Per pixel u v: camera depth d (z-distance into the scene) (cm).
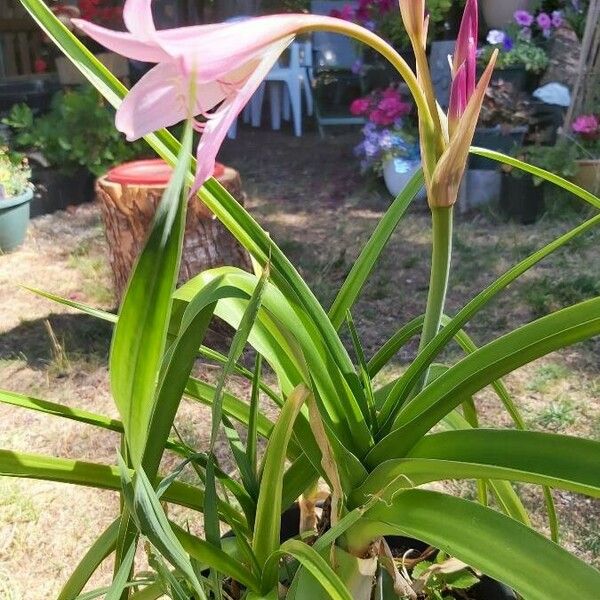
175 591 48
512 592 67
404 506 48
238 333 42
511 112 250
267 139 372
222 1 422
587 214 235
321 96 411
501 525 43
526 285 191
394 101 262
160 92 38
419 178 66
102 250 231
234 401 65
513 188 234
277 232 239
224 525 109
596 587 38
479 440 50
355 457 52
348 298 65
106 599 42
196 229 149
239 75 40
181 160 29
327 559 56
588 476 45
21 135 276
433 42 288
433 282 56
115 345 33
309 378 48
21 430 142
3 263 225
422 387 59
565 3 290
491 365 50
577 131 247
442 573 69
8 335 179
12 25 371
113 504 121
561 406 139
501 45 271
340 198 275
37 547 112
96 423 56
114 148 282
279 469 51
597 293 182
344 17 299
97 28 34
